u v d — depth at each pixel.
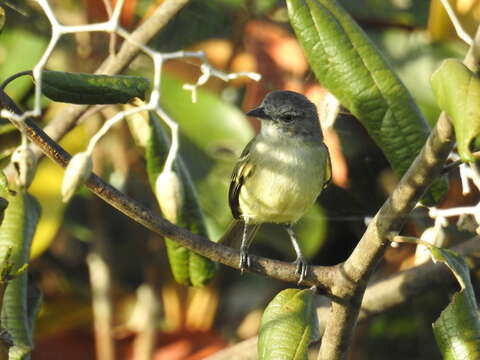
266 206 10.70
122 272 12.43
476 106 5.47
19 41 11.01
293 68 10.98
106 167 11.27
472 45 5.98
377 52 7.77
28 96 10.91
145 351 10.93
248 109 11.28
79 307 11.47
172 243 8.55
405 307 12.23
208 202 10.84
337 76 7.74
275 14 11.55
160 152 8.59
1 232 7.55
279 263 7.52
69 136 10.88
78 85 6.71
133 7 10.57
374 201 11.40
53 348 11.12
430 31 10.70
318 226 11.41
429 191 7.83
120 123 10.72
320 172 10.72
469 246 10.10
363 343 12.06
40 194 10.05
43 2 6.25
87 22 10.81
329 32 7.73
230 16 11.36
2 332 6.82
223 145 10.73
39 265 11.94
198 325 11.48
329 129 10.09
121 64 9.50
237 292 12.47
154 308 11.16
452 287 11.98
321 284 7.46
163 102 10.73
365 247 7.17
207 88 11.20
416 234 11.31
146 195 11.65
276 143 10.55
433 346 12.12
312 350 11.41
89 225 11.79
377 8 11.62
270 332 6.84
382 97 7.69
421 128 7.73
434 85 5.83
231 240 11.18
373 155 11.29
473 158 5.37
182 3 9.42
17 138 9.57
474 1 10.32
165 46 11.30
